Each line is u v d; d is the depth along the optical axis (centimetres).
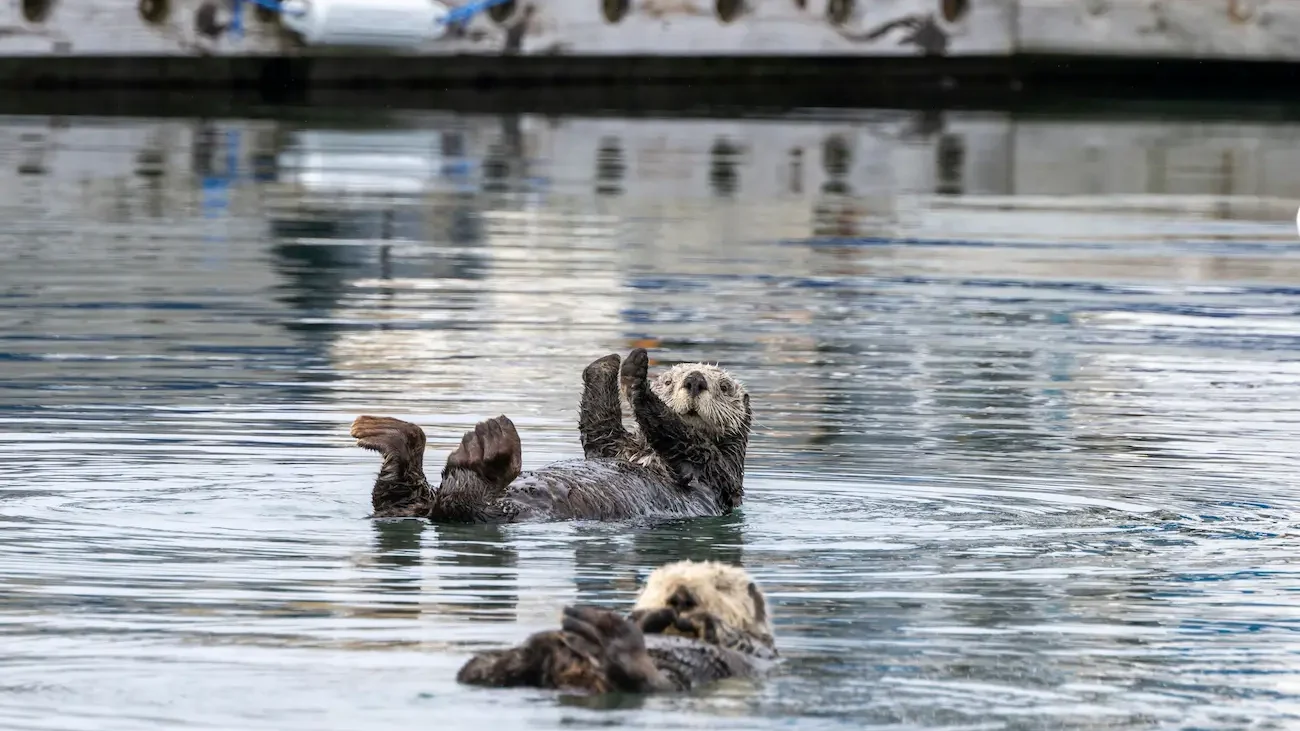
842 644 825
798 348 1720
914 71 4400
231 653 787
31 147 3033
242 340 1681
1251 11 4325
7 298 1859
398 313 1839
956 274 2167
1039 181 3070
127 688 732
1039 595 933
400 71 4041
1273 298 2055
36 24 3569
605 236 2373
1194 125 4000
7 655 780
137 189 2652
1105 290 2084
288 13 3703
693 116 3875
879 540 1059
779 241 2388
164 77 3834
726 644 752
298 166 2958
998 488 1208
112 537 1007
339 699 714
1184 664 808
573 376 1555
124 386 1467
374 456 1240
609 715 679
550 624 849
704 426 1172
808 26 4141
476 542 1012
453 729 668
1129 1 4269
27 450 1233
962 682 766
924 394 1532
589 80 4153
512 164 3070
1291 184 3094
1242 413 1473
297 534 1023
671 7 4034
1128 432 1395
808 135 3609
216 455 1233
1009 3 4228
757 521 1107
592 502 1084
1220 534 1084
